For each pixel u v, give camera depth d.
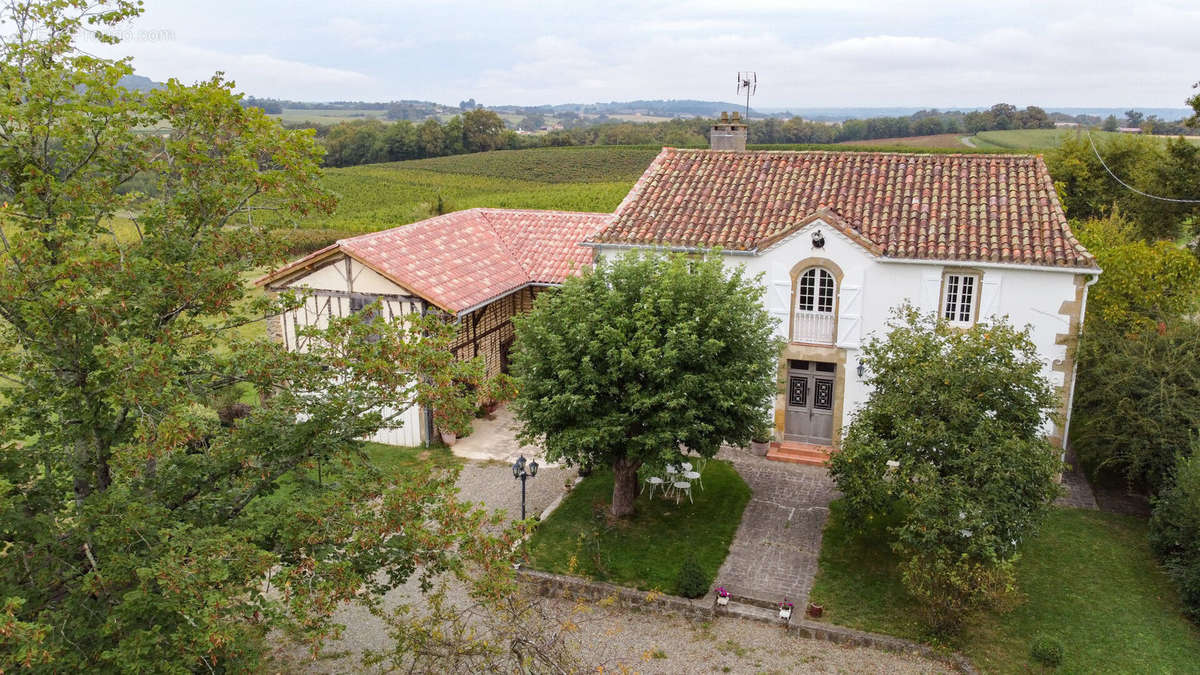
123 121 11.23
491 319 24.91
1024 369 14.98
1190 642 13.97
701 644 14.34
